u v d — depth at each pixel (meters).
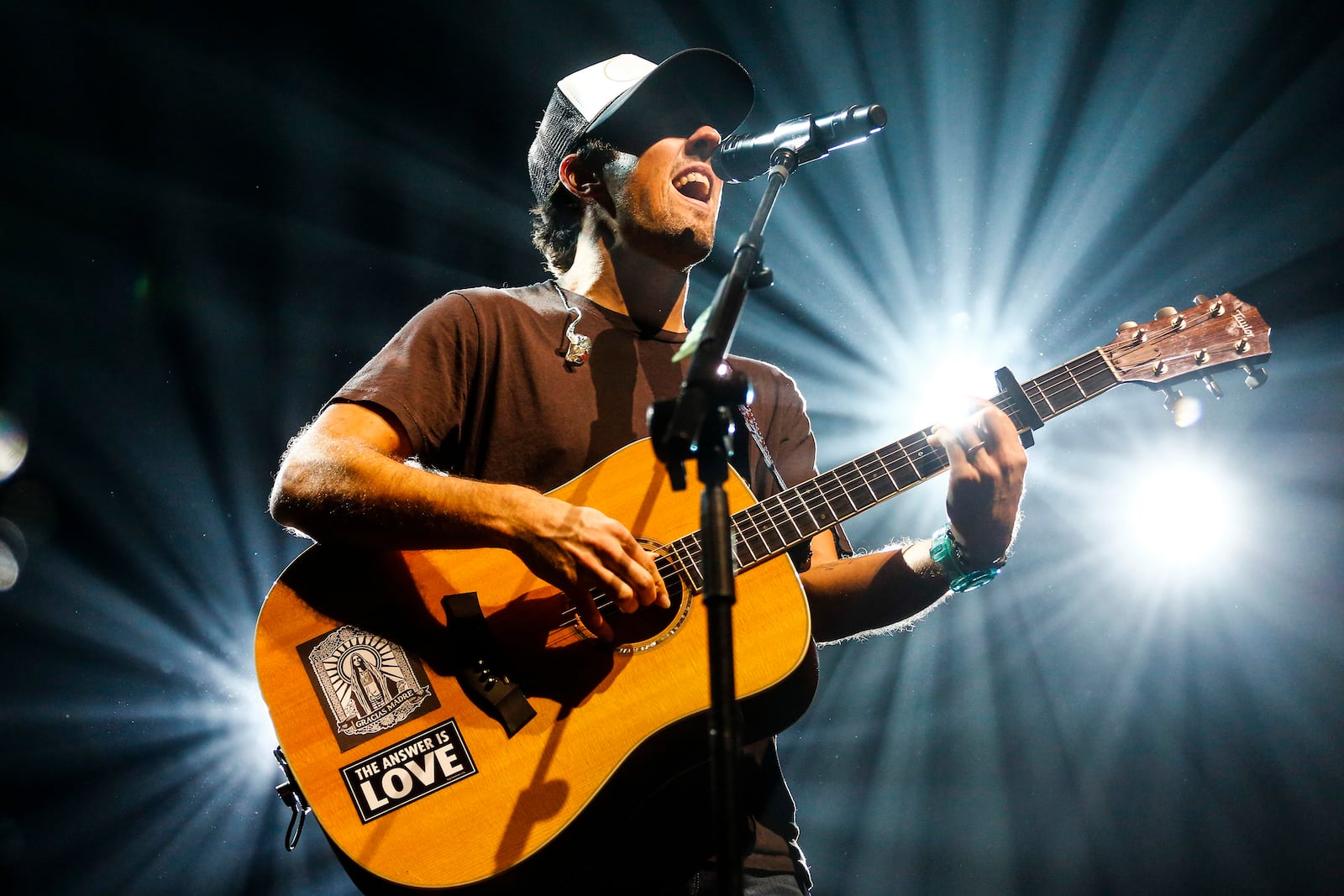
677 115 2.31
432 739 1.80
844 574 2.17
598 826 1.79
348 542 1.88
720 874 1.16
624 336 2.21
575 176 2.37
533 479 2.06
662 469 2.06
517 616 1.91
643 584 1.81
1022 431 2.12
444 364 2.03
